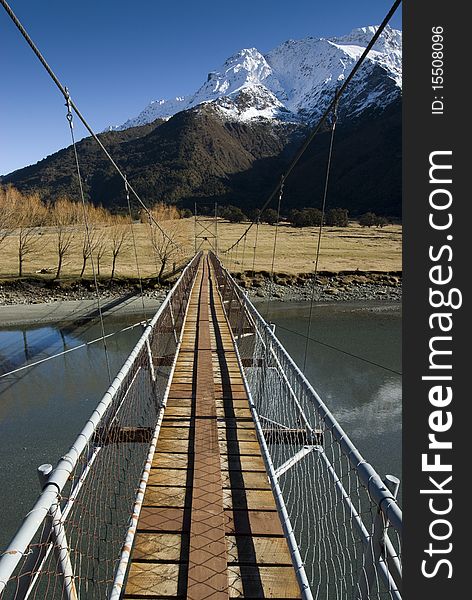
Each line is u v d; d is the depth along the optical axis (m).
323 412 2.10
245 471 3.20
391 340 16.86
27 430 9.01
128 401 4.90
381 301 25.69
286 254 39.12
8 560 1.07
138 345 3.24
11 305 22.78
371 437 8.51
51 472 1.54
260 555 2.34
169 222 49.25
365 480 1.50
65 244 33.62
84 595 3.25
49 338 17.36
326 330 18.72
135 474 4.35
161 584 2.14
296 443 3.89
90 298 24.94
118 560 2.16
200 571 2.16
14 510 6.23
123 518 3.77
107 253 34.97
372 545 1.51
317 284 29.08
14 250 35.59
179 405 4.45
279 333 18.16
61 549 1.62
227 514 2.68
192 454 3.44
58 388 11.48
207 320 9.61
